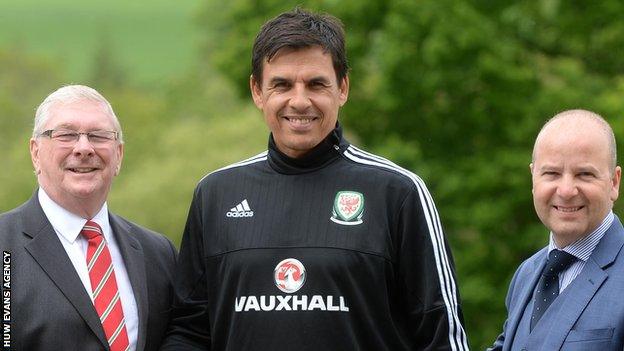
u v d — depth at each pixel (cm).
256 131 7856
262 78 1013
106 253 1092
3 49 13650
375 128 3959
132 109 10494
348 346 979
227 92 10875
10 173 9094
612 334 928
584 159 966
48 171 1076
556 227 982
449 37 3566
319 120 1002
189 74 11819
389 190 1004
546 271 1001
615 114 3428
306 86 996
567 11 3862
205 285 1054
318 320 977
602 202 970
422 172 3744
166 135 9050
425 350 990
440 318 985
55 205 1086
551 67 3812
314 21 1012
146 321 1084
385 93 3716
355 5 3747
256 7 4034
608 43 3809
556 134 981
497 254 3747
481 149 3838
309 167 1019
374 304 991
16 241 1064
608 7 3806
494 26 3741
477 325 3769
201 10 9138
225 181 1046
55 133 1066
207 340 1057
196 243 1056
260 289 994
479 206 3691
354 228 995
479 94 3709
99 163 1076
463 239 3834
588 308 949
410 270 996
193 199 1065
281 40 993
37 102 12750
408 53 3625
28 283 1045
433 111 3800
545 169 984
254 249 1002
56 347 1031
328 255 987
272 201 1018
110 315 1064
